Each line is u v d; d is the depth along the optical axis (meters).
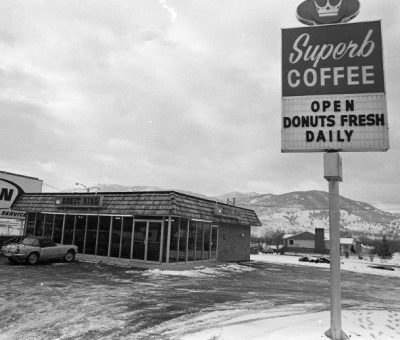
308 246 87.81
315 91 8.37
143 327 8.59
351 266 39.59
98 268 20.28
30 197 29.19
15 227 39.19
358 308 12.20
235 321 9.11
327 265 40.06
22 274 16.50
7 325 8.57
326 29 8.52
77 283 14.85
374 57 8.21
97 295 12.46
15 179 33.78
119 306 10.85
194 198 24.78
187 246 24.36
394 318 9.20
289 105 8.46
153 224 22.75
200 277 19.31
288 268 30.34
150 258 22.52
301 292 16.08
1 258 22.88
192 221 25.06
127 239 23.59
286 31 8.73
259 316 9.83
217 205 27.36
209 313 10.20
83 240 25.50
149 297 12.48
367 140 7.96
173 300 12.12
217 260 28.16
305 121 8.33
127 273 18.92
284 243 90.81
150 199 22.89
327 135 8.17
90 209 25.00
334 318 7.18
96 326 8.62
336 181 7.75
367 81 8.15
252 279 20.25
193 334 7.88
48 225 27.56
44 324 8.71
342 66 8.32
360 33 8.34
